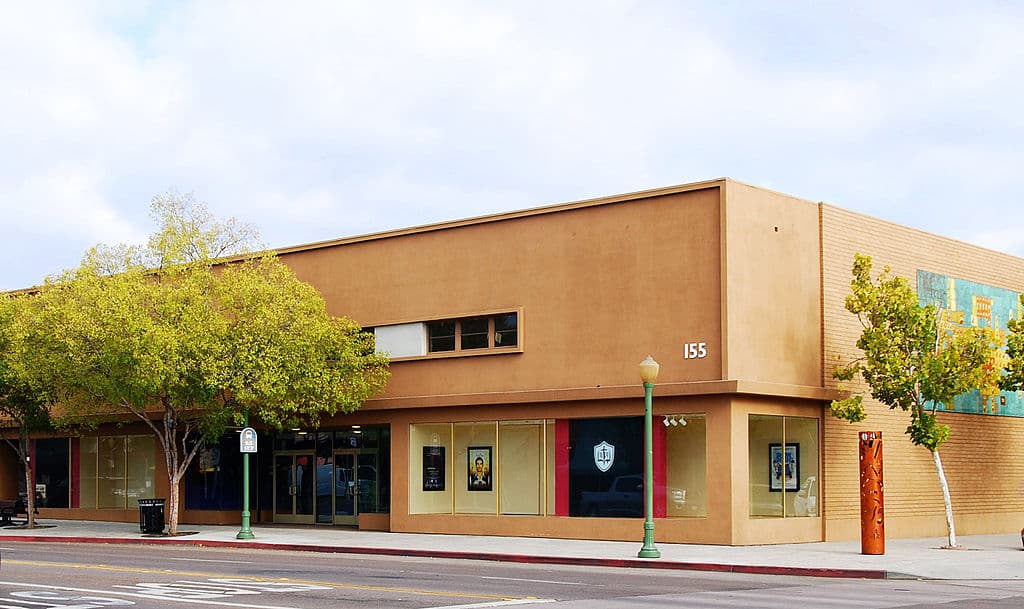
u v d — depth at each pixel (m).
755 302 29.64
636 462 30.02
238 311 32.72
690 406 29.19
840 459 31.95
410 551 27.39
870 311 30.11
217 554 27.69
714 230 29.17
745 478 28.78
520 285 32.56
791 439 30.62
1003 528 38.53
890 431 34.06
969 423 37.53
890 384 29.70
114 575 20.78
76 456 44.03
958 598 18.06
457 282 33.88
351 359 33.69
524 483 32.06
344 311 36.25
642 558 24.73
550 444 31.69
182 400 33.09
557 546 28.39
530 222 32.59
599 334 30.94
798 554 26.20
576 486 31.08
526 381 32.16
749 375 29.11
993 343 37.06
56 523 41.81
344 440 37.19
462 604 16.11
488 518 32.53
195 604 15.95
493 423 32.81
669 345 29.64
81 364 31.94
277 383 31.92
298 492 38.56
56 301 33.16
